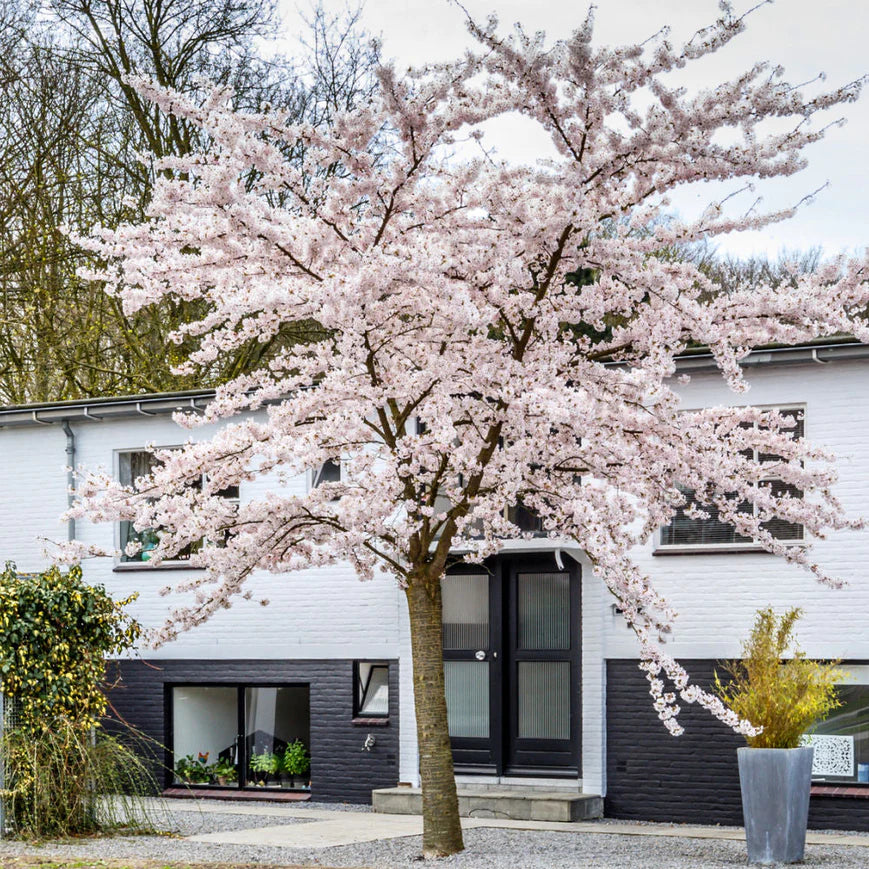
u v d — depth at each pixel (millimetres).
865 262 9977
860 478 13945
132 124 23625
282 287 10258
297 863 11203
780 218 10508
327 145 10047
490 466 10938
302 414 11234
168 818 14508
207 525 10977
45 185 23031
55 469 18578
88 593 14523
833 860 11477
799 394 14336
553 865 10836
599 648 15109
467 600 16234
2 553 18750
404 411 11367
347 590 16828
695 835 13320
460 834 11336
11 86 22953
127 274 10969
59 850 11938
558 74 9430
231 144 9508
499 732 15695
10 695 13227
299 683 17016
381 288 9469
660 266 10055
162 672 17875
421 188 10641
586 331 16656
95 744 14133
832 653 13922
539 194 10711
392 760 16312
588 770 15016
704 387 14773
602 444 10289
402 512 14359
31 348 23641
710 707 10586
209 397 17203
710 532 14750
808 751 11500
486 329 10953
